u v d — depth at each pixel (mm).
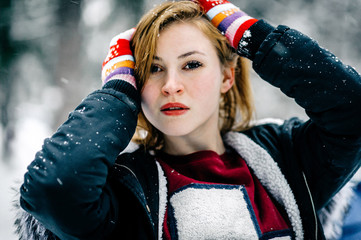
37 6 6305
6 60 6289
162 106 1075
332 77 980
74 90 6012
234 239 1010
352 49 6285
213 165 1155
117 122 979
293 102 5910
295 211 1107
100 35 6859
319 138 1102
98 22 6645
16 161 6141
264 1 5945
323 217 1250
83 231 881
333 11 6266
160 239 1013
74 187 848
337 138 1021
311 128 1146
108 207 971
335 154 1048
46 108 8398
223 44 1179
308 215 1096
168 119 1072
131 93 1067
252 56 1110
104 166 912
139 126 1308
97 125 949
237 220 1035
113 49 1183
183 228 1025
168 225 1049
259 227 1052
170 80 1058
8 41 6238
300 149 1176
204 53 1104
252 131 1339
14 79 7258
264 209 1105
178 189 1093
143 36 1127
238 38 1122
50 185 845
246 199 1084
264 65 1052
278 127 1331
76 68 6102
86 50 7199
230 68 1294
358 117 967
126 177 1027
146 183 1089
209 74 1110
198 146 1213
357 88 970
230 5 1210
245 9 5871
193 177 1152
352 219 1272
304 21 6168
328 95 980
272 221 1082
